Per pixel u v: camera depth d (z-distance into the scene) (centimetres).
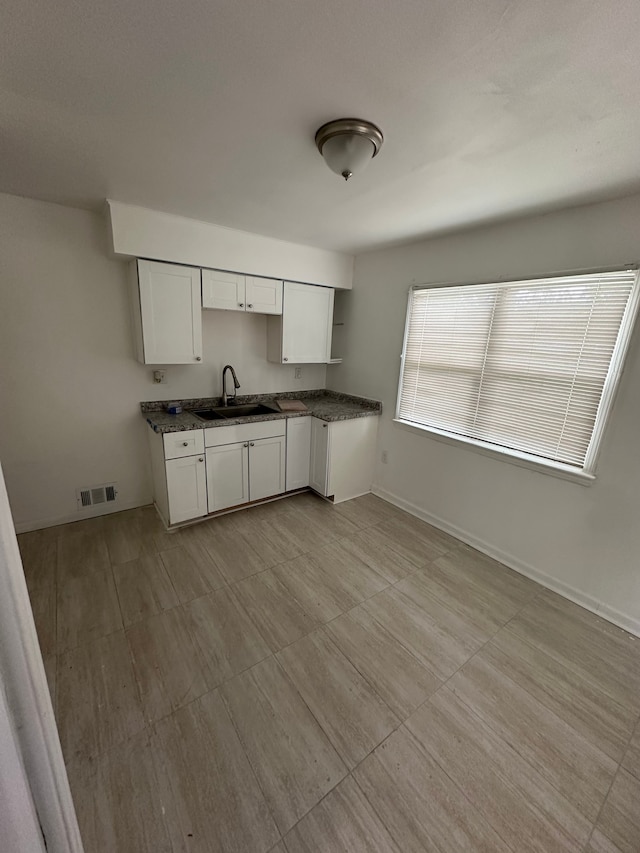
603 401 196
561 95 111
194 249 250
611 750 134
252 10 87
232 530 275
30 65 105
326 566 236
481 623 194
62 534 259
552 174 161
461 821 112
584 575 210
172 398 302
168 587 210
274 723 139
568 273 201
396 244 291
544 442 224
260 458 302
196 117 131
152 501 310
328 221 240
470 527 268
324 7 85
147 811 112
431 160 154
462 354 263
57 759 46
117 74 110
